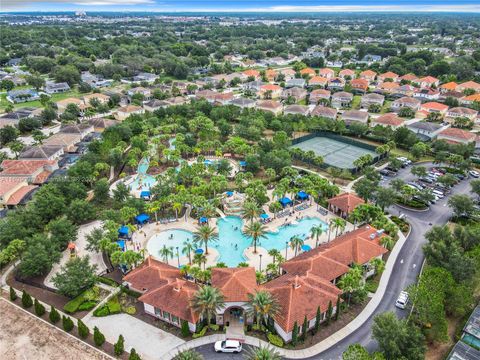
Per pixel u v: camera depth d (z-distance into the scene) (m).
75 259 91.25
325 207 132.25
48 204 116.25
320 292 82.50
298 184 141.12
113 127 189.50
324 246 102.25
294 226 121.31
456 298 81.38
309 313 78.69
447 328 79.38
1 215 122.31
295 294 80.81
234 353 74.25
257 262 103.50
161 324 81.62
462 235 100.62
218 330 80.12
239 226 121.38
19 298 88.75
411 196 134.75
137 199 123.31
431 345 77.00
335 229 117.56
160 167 163.50
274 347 75.12
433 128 196.25
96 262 101.94
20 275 96.25
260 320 80.38
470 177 157.00
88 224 119.94
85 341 76.69
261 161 159.00
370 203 132.50
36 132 193.62
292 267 93.94
